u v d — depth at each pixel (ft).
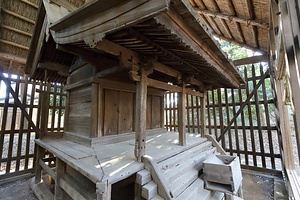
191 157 9.02
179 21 4.57
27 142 14.10
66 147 8.70
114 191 8.09
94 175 5.15
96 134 9.16
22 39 13.83
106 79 9.70
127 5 4.13
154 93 13.58
